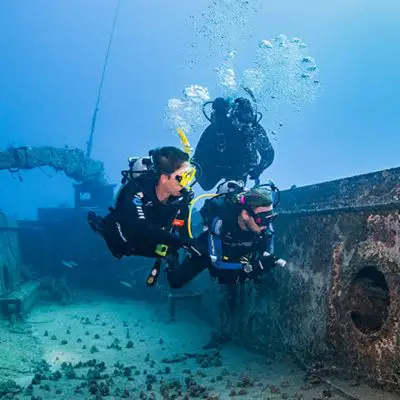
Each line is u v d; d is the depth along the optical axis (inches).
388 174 164.4
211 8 469.7
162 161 128.6
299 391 163.9
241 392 172.1
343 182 191.0
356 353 159.6
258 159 271.9
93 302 488.4
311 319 192.4
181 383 201.6
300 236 211.9
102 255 543.5
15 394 200.8
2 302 377.1
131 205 127.6
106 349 299.7
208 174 269.1
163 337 327.3
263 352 232.1
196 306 390.0
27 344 309.7
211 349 268.4
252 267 160.1
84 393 194.9
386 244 150.5
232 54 470.6
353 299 170.2
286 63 362.9
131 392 191.5
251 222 152.5
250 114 253.6
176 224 141.9
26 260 547.8
